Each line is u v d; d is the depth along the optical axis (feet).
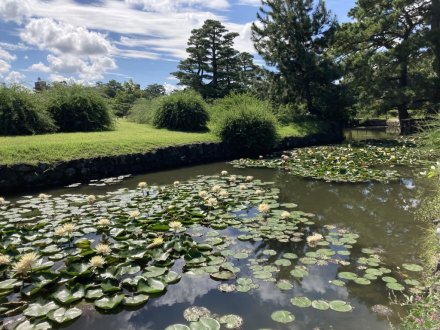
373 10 59.52
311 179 26.76
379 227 16.88
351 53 62.54
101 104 41.93
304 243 14.73
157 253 12.79
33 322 9.26
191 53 107.34
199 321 9.21
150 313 9.78
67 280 11.08
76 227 15.51
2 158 23.73
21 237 14.26
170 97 45.55
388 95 56.75
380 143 46.26
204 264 12.44
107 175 27.71
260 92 63.41
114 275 11.39
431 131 21.93
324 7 58.70
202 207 18.89
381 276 11.86
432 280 10.22
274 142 40.16
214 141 37.11
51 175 24.68
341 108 56.85
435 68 58.70
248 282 11.28
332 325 9.25
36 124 35.22
